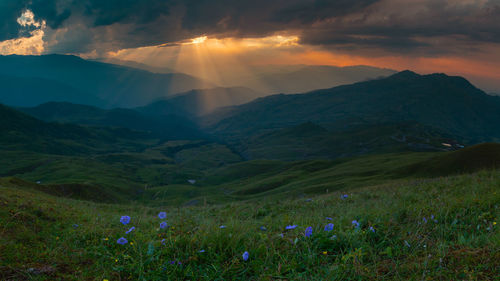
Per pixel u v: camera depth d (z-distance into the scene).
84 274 3.76
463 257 3.47
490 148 83.19
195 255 4.02
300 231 4.93
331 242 4.33
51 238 5.59
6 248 4.41
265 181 139.12
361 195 16.33
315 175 132.62
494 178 11.95
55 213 8.41
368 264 3.62
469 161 81.12
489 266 3.16
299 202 16.77
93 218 8.40
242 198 109.19
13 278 3.50
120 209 24.27
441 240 4.35
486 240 3.89
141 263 3.75
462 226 5.06
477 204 6.30
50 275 3.67
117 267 3.84
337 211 8.86
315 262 3.88
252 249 4.26
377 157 150.50
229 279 3.61
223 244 4.42
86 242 5.18
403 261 3.73
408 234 4.73
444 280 3.05
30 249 4.63
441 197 8.51
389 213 6.25
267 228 5.79
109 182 149.38
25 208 7.82
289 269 3.64
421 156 132.50
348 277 3.33
